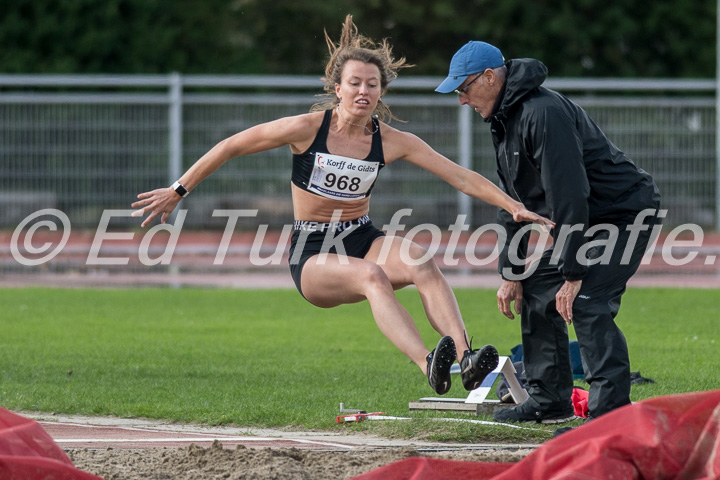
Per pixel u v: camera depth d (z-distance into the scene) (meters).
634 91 116.38
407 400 28.34
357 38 21.61
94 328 44.66
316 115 21.22
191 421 25.42
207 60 116.38
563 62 118.12
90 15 112.06
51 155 81.69
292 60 124.44
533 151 22.56
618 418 15.59
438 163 21.52
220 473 17.61
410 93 99.38
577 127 22.81
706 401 15.69
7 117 81.38
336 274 20.41
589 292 22.62
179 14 116.12
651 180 23.84
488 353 19.06
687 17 118.38
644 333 42.25
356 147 21.23
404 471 16.03
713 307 51.56
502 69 23.12
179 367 34.16
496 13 116.69
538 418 25.03
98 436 23.41
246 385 30.67
